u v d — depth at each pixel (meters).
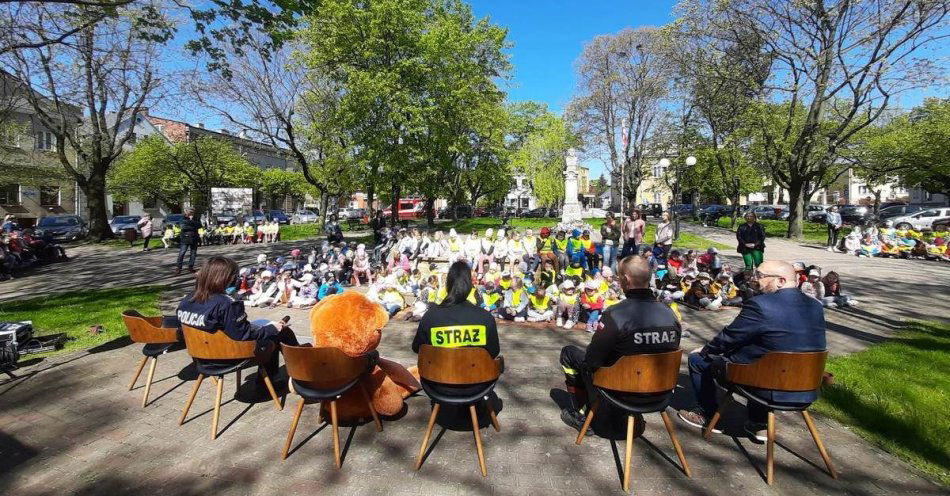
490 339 3.49
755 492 2.96
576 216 22.72
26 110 24.06
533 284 9.24
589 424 3.55
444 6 27.53
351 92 18.34
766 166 24.50
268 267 9.99
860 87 18.50
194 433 3.69
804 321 3.23
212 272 3.73
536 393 4.52
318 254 12.31
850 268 13.08
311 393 3.25
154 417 3.96
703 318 7.74
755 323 3.27
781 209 40.22
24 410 4.09
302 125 24.56
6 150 22.94
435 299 7.94
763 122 20.86
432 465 3.22
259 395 4.43
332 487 2.98
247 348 3.68
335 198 27.80
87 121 24.66
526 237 12.06
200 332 3.61
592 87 30.61
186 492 2.94
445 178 30.20
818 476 3.14
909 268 13.07
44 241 16.00
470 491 2.93
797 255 15.99
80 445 3.51
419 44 19.33
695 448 3.49
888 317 7.59
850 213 31.31
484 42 27.08
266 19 8.02
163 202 40.72
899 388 4.49
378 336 3.62
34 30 7.86
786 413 4.11
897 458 3.38
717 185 39.25
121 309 8.03
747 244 9.90
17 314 7.63
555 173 42.16
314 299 9.01
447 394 3.24
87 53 9.61
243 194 27.28
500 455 3.37
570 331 7.08
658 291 9.29
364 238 23.69
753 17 18.73
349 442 3.55
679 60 22.34
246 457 3.34
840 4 17.20
